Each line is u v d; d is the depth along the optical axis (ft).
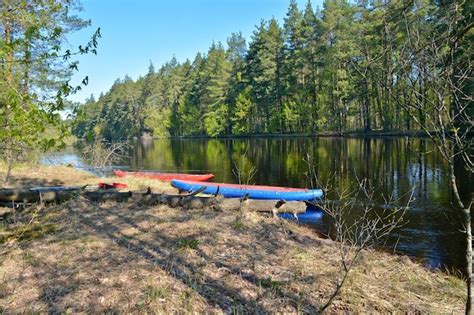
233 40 224.74
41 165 57.31
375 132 119.55
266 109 171.12
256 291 14.82
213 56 201.57
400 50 10.83
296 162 69.10
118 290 14.43
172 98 238.07
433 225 28.12
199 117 206.08
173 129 238.27
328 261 18.48
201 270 16.49
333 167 59.52
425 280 16.83
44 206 28.22
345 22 117.50
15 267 16.61
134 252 18.63
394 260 19.70
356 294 14.64
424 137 91.25
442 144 9.82
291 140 129.70
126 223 23.88
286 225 26.23
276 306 13.75
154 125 234.58
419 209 32.63
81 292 14.23
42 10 12.99
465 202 33.96
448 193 37.83
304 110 143.95
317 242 22.26
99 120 270.46
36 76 27.30
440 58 10.19
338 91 127.95
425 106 10.46
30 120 10.69
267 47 157.99
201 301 13.89
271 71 155.84
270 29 157.99
